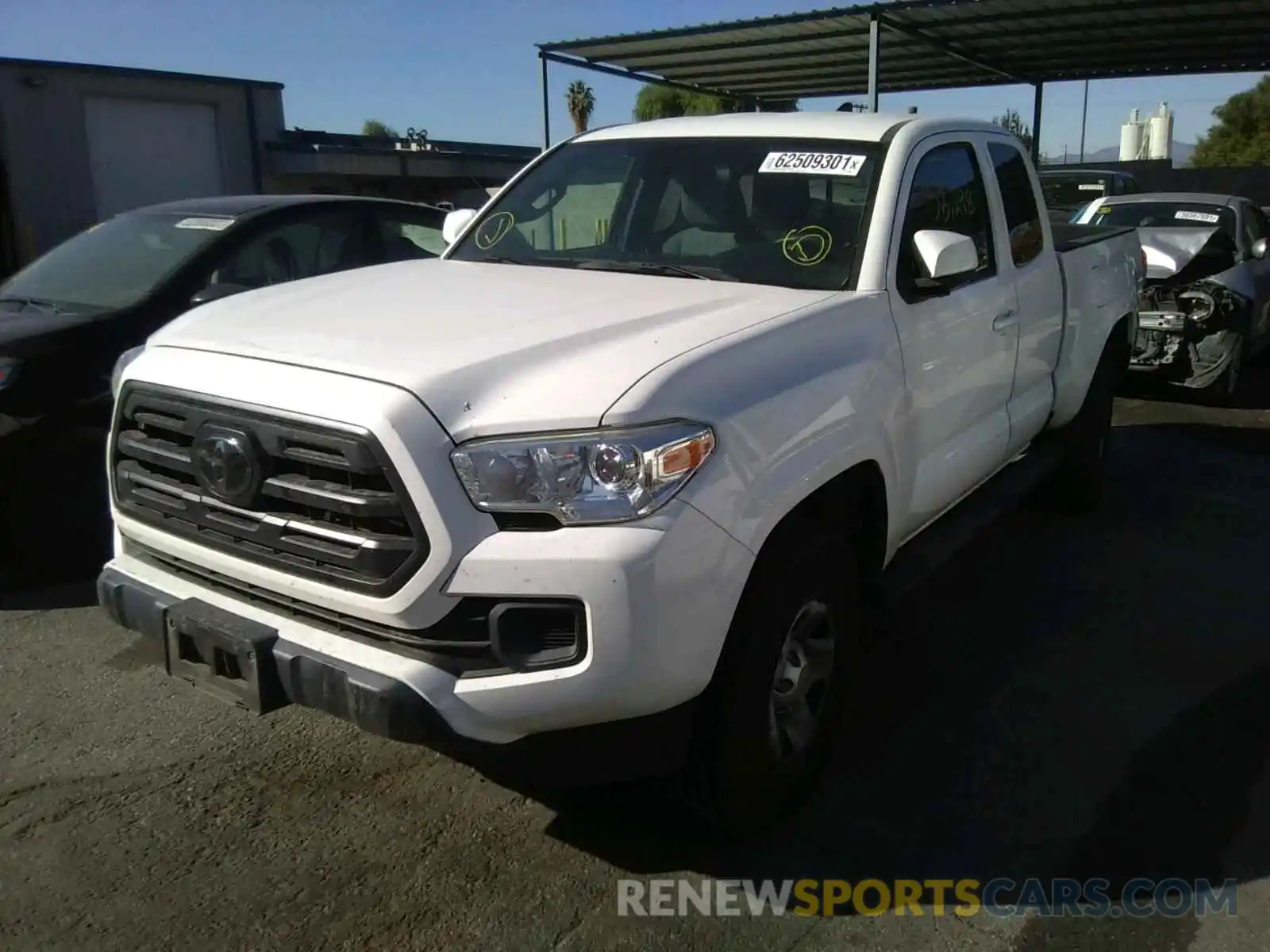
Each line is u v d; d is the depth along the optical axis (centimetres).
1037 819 346
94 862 315
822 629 339
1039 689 434
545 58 1403
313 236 636
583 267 412
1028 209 511
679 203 421
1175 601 526
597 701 263
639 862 320
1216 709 418
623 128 482
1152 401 1004
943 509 436
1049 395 545
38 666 439
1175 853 329
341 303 346
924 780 367
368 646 274
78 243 627
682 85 1700
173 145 2306
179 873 311
